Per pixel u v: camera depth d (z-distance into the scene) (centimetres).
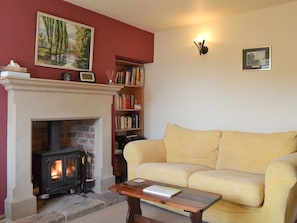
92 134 368
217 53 389
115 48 399
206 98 400
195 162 350
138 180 265
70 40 338
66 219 279
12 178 272
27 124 281
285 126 334
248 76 362
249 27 361
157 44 457
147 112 470
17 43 290
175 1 327
